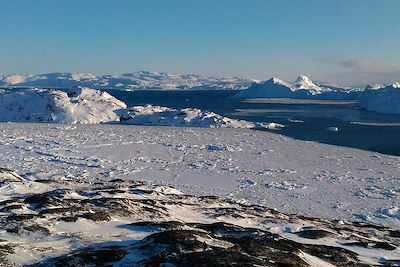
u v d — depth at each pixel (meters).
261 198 40.97
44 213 20.08
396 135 90.00
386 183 47.75
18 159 57.94
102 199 24.70
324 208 37.97
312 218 31.12
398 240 25.95
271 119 126.88
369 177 50.81
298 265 13.72
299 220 27.80
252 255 14.05
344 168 56.06
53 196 25.42
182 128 101.81
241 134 90.62
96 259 13.60
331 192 43.59
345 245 21.34
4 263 13.30
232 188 44.81
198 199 32.53
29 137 80.25
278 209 37.31
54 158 59.09
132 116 119.38
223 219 25.25
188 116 113.38
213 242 15.25
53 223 18.58
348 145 76.62
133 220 20.92
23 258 14.04
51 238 16.69
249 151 68.62
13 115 122.38
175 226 19.45
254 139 83.00
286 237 21.70
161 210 24.50
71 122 114.12
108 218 20.16
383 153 69.00
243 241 16.52
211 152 67.31
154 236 15.12
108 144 72.94
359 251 20.22
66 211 20.73
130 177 48.97
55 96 125.38
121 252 14.12
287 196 41.88
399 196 42.16
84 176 48.34
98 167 54.03
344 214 36.28
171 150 68.50
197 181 47.81
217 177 49.88
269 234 20.09
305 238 22.14
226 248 14.36
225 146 72.44
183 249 13.64
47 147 68.38
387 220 34.88
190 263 12.30
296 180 48.81
